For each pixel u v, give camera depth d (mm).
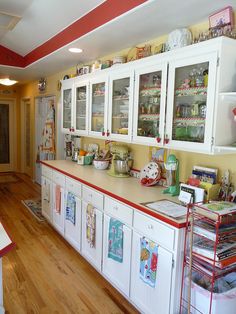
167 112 2199
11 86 7039
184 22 2273
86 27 2658
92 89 3289
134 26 2387
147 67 2377
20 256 2992
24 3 2799
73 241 3133
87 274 2697
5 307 2191
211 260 1670
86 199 2814
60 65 4113
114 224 2361
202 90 1969
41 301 2285
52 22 3027
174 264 1807
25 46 3955
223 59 1779
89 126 3361
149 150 2879
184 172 2498
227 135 1906
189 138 2086
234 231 1727
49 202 3809
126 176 3049
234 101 1899
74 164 3801
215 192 2082
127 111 2777
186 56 1999
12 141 7301
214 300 1710
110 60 3238
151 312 2012
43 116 5742
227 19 1913
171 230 1814
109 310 2209
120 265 2332
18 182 6320
